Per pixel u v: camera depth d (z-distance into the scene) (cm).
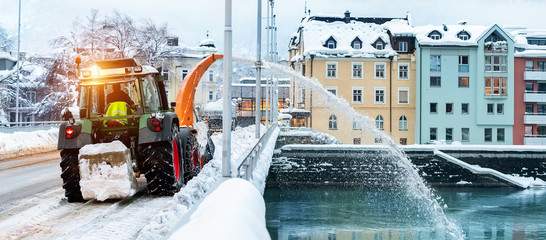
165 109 1212
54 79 6200
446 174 4425
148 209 943
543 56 6272
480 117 6147
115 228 798
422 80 6103
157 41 6341
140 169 1091
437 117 6134
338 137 6100
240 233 464
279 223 2975
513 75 6194
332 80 6138
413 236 2703
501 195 4100
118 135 1072
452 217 3259
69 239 731
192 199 928
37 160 2083
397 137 6184
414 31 6238
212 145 1808
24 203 1028
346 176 4356
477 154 4503
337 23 6450
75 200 1033
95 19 6047
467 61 6159
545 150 4503
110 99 1105
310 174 4359
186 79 1495
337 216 3173
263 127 4444
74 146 1013
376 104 6175
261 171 1498
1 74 6800
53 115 6188
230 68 1083
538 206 3612
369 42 6281
